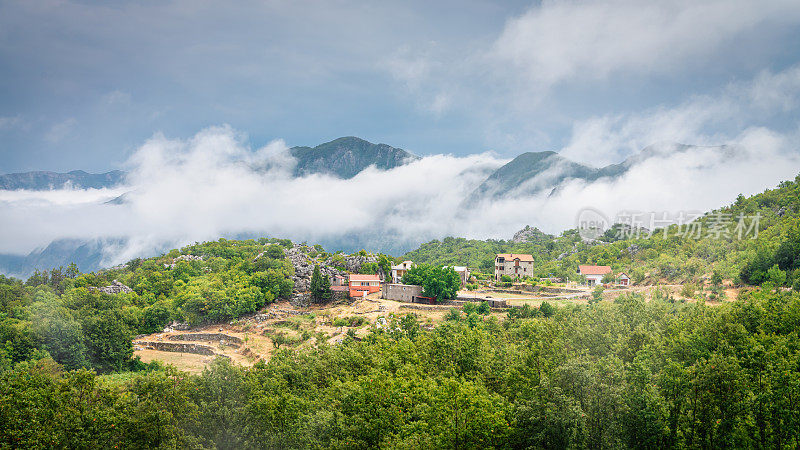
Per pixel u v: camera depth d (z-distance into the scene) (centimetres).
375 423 7219
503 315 17262
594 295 18438
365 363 10025
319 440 7269
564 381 6831
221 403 7600
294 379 9450
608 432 6384
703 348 7756
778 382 6762
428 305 19275
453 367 9050
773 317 9000
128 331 15788
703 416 6372
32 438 6172
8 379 7588
